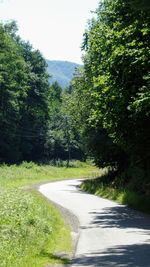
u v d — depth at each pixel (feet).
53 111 420.77
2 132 317.22
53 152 396.78
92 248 51.85
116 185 139.03
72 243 55.16
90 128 160.04
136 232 63.93
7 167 244.22
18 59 330.13
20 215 61.41
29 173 241.35
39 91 367.66
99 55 108.17
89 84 172.65
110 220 78.64
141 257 45.42
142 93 82.02
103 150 154.81
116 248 51.34
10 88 315.58
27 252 44.83
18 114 329.11
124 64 87.20
